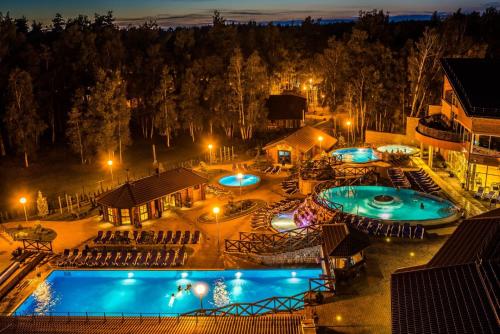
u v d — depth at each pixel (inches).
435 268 940.6
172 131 3051.2
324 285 1158.3
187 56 3191.4
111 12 3841.0
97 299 1307.8
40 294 1341.0
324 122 3469.5
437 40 2861.7
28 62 2662.4
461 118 1934.1
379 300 1109.7
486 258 915.4
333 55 3203.7
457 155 2065.7
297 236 1491.1
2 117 2496.3
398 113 2960.1
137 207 1745.8
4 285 1349.7
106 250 1544.0
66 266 1461.6
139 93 2974.9
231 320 1065.5
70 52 2859.3
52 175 2347.4
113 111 2422.5
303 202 1839.3
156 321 1096.2
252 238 1520.7
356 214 1615.4
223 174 2363.4
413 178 2039.9
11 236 1686.8
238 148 2832.2
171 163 2564.0
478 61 2202.3
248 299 1270.9
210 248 1533.0
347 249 1192.8
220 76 3159.5
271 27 4569.4
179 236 1574.8
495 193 1679.4
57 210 1942.7
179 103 2910.9
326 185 1940.2
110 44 2962.6
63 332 1056.2
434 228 1513.3
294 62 4215.1
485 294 832.9
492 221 1098.1
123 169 2466.8
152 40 3575.3
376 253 1348.4
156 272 1409.9
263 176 2306.8
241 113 2957.7
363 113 2974.9
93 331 1053.8
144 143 2918.3
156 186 1838.1
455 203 1744.6
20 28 3759.8
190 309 1236.5
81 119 2438.5
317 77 3971.5
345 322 1029.8
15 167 2393.0
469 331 759.7
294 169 2343.8
